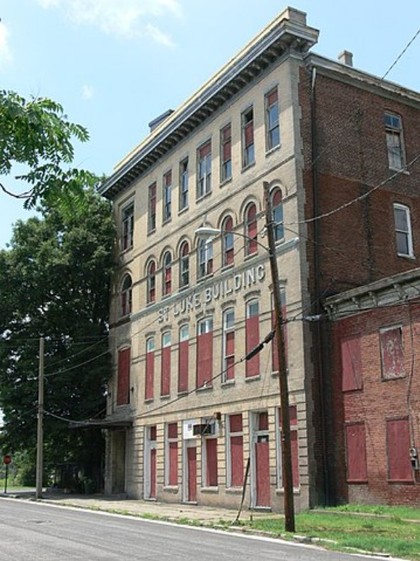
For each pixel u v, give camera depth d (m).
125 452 40.38
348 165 30.02
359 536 17.67
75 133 5.88
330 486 25.67
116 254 43.69
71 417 42.66
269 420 27.95
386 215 30.53
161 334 37.19
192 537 18.69
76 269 42.94
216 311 32.50
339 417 26.08
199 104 34.78
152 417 36.97
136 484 37.81
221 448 30.77
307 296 27.30
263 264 29.66
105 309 45.16
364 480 24.55
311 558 14.09
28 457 62.59
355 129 30.66
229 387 30.80
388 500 23.47
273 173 29.83
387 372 24.23
